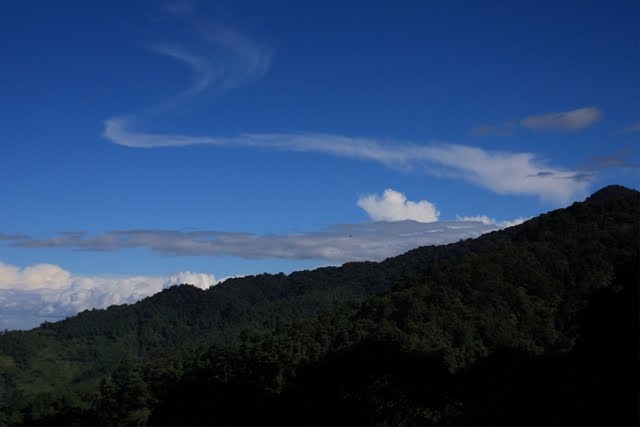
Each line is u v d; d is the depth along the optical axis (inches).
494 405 2073.1
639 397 1498.5
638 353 1588.3
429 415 2401.6
